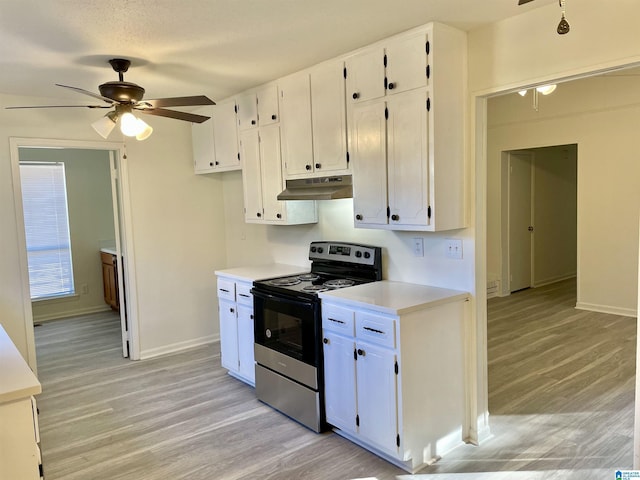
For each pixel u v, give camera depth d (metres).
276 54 2.98
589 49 2.21
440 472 2.55
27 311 3.90
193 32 2.53
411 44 2.61
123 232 4.45
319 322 2.96
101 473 2.64
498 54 2.55
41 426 3.22
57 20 2.28
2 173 3.77
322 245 3.71
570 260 7.81
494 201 6.58
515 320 5.37
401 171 2.72
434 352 2.66
